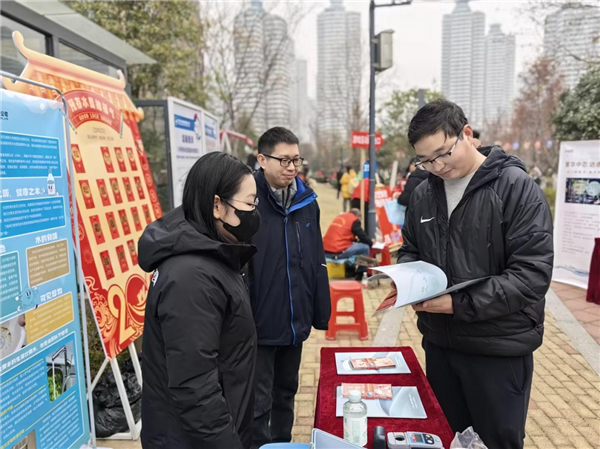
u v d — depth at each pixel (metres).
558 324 4.71
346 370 2.11
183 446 1.42
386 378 2.02
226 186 1.46
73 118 2.43
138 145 3.24
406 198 6.30
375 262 6.21
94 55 4.96
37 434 1.78
